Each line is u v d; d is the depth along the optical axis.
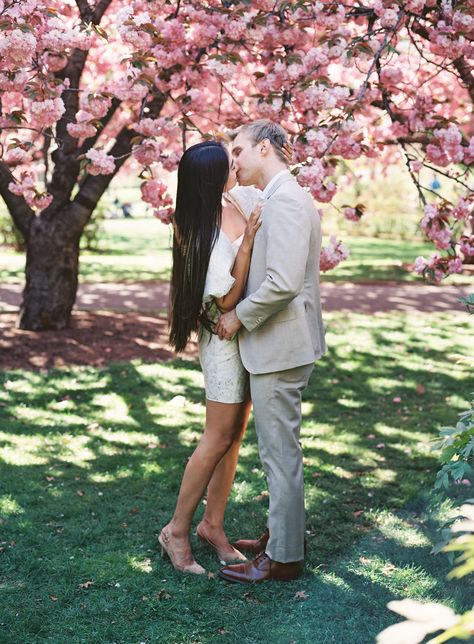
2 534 3.15
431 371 6.24
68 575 2.81
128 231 21.11
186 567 2.86
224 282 2.66
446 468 2.01
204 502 3.54
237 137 2.77
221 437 2.80
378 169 13.54
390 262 14.16
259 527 3.29
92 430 4.61
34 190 4.52
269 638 2.41
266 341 2.66
